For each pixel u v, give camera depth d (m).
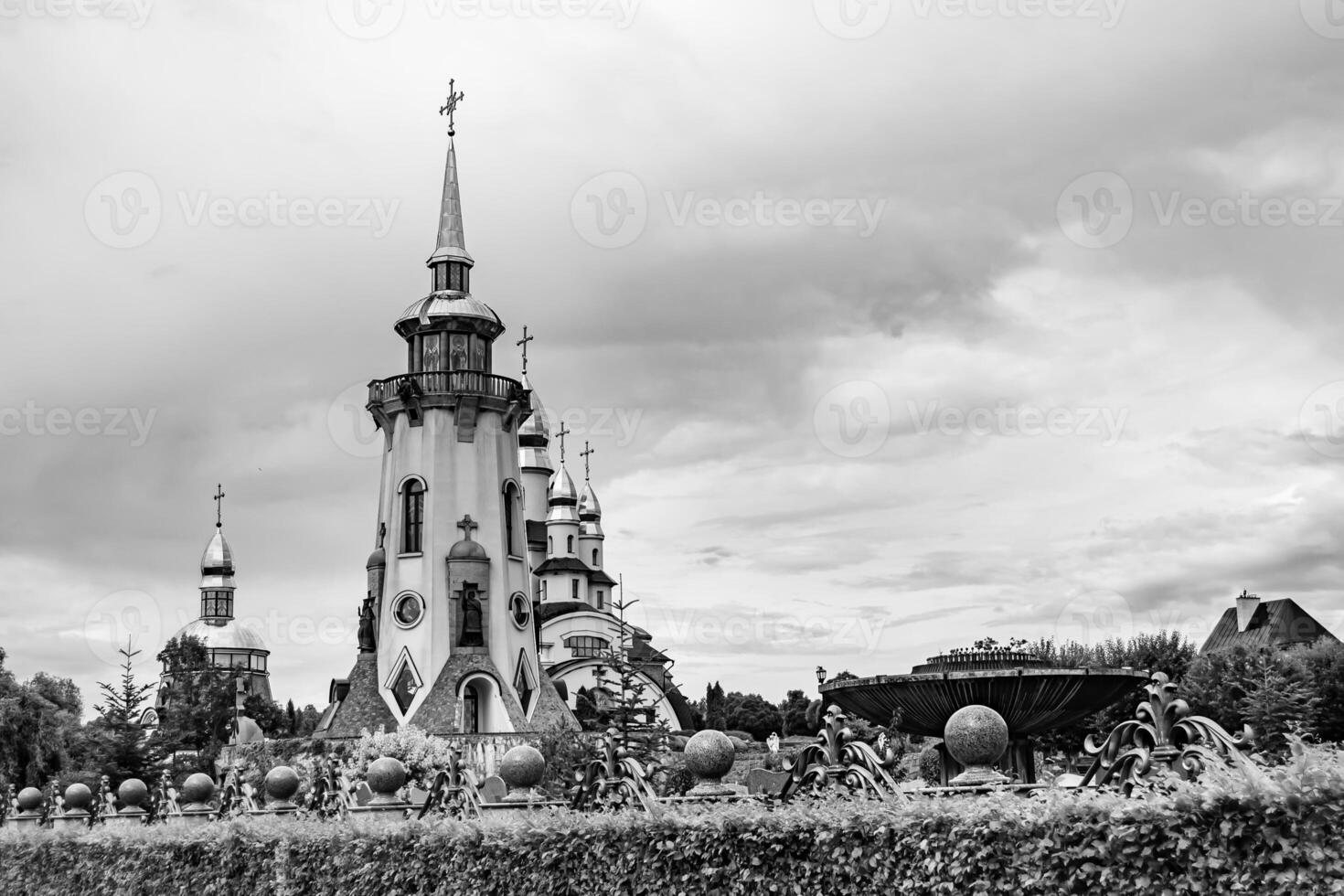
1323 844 8.86
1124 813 9.94
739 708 150.12
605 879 15.21
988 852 10.84
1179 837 9.55
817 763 14.15
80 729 111.94
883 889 11.84
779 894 12.95
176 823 27.78
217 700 114.19
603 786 17.22
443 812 21.23
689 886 14.02
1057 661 17.52
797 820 12.98
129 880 26.59
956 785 12.60
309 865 21.02
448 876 17.77
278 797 27.94
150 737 97.19
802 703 112.25
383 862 19.14
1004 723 12.80
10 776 80.38
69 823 35.09
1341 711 52.69
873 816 12.09
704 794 16.08
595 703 100.56
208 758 94.38
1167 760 11.45
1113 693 16.98
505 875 16.77
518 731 77.25
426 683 81.19
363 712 81.81
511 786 21.31
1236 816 9.30
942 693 16.86
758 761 58.53
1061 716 17.09
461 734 75.12
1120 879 9.88
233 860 23.22
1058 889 10.30
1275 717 51.16
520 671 84.81
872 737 17.59
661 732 76.69
